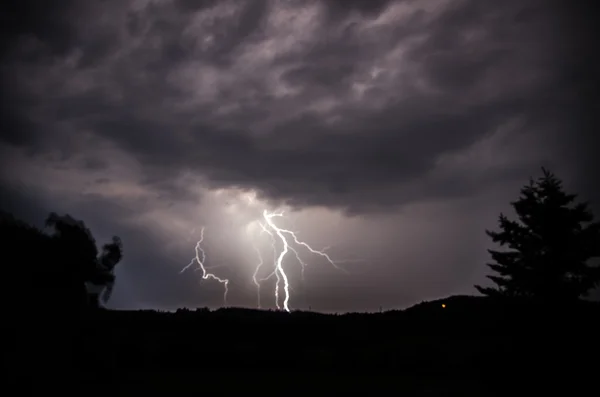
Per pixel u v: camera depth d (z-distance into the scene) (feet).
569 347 39.32
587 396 35.04
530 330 42.22
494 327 51.96
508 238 48.14
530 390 37.40
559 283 43.96
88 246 39.42
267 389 39.78
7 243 35.14
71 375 34.14
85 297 39.63
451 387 40.63
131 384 39.47
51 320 35.14
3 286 33.63
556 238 44.91
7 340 32.37
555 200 45.75
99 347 38.17
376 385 41.63
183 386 39.86
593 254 44.27
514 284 46.52
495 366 40.78
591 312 42.98
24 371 31.19
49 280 36.29
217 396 36.78
